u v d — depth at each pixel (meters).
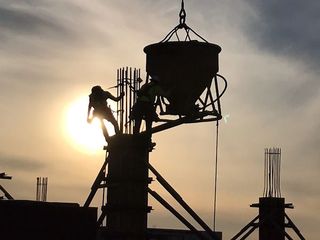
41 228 17.52
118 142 22.62
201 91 24.42
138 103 22.50
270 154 33.31
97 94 22.42
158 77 24.47
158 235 25.84
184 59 24.22
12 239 17.23
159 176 23.25
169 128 23.44
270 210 32.31
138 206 22.38
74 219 17.84
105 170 23.23
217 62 24.66
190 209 24.03
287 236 32.19
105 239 22.55
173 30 24.53
